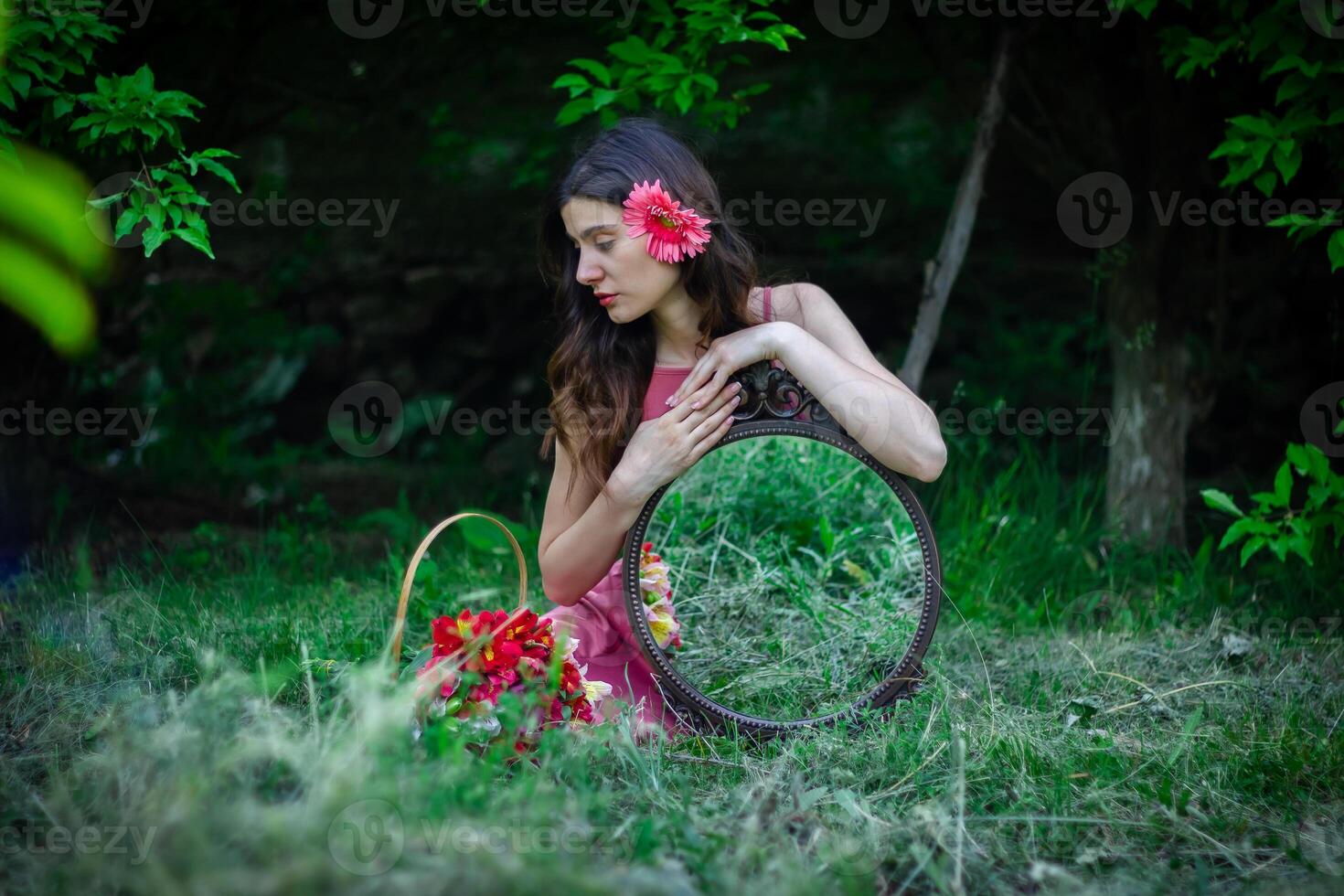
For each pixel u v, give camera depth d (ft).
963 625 10.19
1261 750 7.36
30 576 11.09
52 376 13.10
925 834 6.10
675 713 7.98
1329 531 11.46
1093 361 15.94
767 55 20.47
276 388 19.61
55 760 6.70
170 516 14.65
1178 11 11.72
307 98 14.33
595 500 7.79
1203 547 11.56
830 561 8.91
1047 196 20.29
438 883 4.73
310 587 11.36
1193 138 12.62
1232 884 5.80
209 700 6.06
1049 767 7.13
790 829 6.13
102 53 11.66
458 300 20.71
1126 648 9.87
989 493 12.78
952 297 20.13
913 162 20.53
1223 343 17.29
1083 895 5.52
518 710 6.42
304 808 5.24
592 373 7.88
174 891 4.58
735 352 7.52
